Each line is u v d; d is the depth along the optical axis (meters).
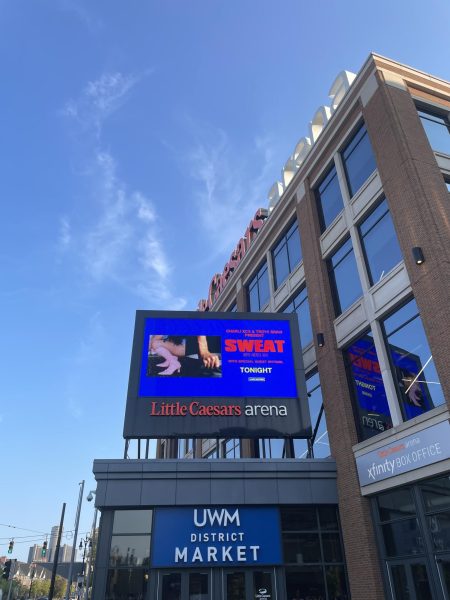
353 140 21.02
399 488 15.01
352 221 19.72
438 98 20.11
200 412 18.95
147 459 16.75
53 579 39.75
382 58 19.75
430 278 14.88
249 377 19.95
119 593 14.89
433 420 13.84
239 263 31.17
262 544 16.06
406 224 16.25
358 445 16.83
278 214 26.44
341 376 18.64
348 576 16.06
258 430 18.83
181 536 15.75
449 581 12.76
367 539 15.48
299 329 23.20
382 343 16.95
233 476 16.86
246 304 30.17
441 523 13.32
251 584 15.51
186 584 15.20
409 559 14.14
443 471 13.30
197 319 21.25
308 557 16.25
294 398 19.67
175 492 16.31
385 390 16.30
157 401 19.05
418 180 16.23
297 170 24.84
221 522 16.17
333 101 23.39
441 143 18.77
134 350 20.23
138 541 15.68
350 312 18.91
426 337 15.00
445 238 15.19
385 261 17.64
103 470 16.45
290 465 17.42
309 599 15.56
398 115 17.95
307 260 22.50
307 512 17.06
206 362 20.17
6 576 44.34
